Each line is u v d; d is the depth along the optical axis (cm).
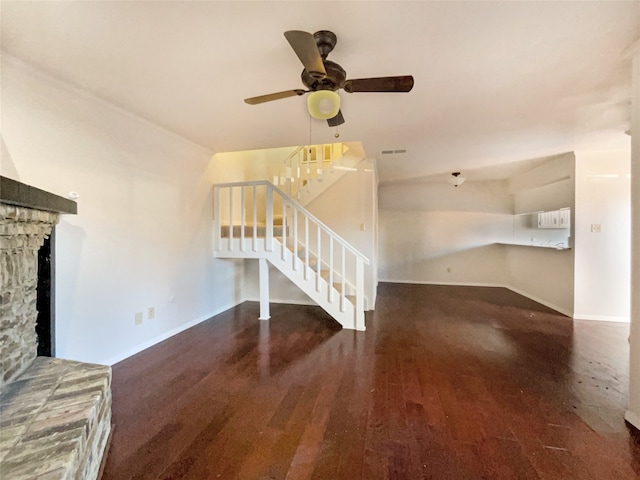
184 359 281
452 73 209
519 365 269
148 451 163
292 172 546
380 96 242
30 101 207
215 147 387
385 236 704
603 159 403
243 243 411
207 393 222
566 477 146
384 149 395
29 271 183
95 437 147
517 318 418
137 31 166
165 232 334
